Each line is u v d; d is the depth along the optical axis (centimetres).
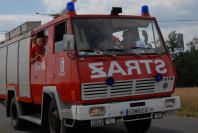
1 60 1650
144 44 1059
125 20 1068
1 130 1470
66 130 1061
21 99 1394
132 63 1023
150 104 1027
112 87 1002
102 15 1053
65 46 997
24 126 1458
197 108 2120
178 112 1908
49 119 1136
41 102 1195
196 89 5888
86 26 1035
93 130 1364
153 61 1045
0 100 1697
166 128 1367
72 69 1002
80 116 970
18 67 1417
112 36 1042
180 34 1116
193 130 1311
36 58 1238
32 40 1280
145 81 1030
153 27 1089
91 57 1000
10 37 1547
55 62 1100
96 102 995
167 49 1074
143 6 1120
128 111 1006
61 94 1062
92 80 988
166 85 1054
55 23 1112
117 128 1405
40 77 1209
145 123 1228
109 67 1004
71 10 1045
